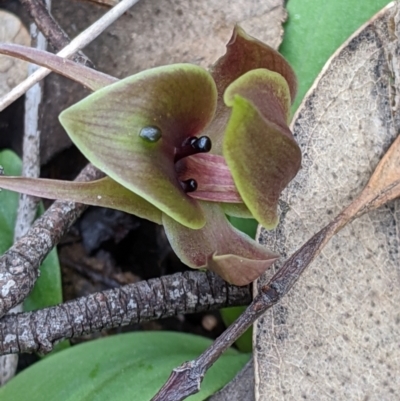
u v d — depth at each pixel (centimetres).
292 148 5
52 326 6
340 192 6
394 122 6
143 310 6
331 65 6
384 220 6
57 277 7
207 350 5
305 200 6
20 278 6
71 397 6
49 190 5
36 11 7
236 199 5
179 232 5
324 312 6
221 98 5
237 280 5
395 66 6
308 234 6
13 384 6
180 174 5
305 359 6
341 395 6
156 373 6
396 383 6
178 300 6
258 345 6
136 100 5
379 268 6
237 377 6
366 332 6
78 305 6
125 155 5
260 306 5
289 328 6
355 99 6
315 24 7
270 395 6
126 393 6
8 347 6
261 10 7
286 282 5
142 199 5
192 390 5
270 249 6
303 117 6
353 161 6
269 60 5
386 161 6
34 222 7
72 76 5
